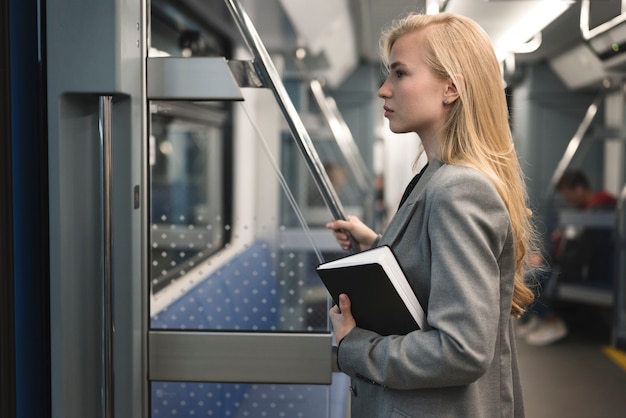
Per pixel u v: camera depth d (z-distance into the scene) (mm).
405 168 7863
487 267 1212
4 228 1595
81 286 1738
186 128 2742
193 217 1973
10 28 1609
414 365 1223
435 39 1345
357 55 6641
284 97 1851
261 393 1955
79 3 1608
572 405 4148
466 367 1180
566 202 6367
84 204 1740
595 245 6043
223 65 1836
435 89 1353
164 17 2662
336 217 1871
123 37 1640
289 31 4043
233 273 1977
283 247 1975
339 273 1350
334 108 7684
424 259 1312
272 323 1946
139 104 1794
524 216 1405
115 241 1764
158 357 1890
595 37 3656
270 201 2246
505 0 3029
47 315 1751
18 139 1661
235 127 2895
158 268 1938
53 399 1684
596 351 5332
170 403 1947
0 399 1608
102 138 1657
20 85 1660
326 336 1899
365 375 1309
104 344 1722
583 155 6613
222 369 1894
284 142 3936
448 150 1335
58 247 1650
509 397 1360
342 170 7527
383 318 1329
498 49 3889
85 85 1620
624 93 5352
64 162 1650
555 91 6551
